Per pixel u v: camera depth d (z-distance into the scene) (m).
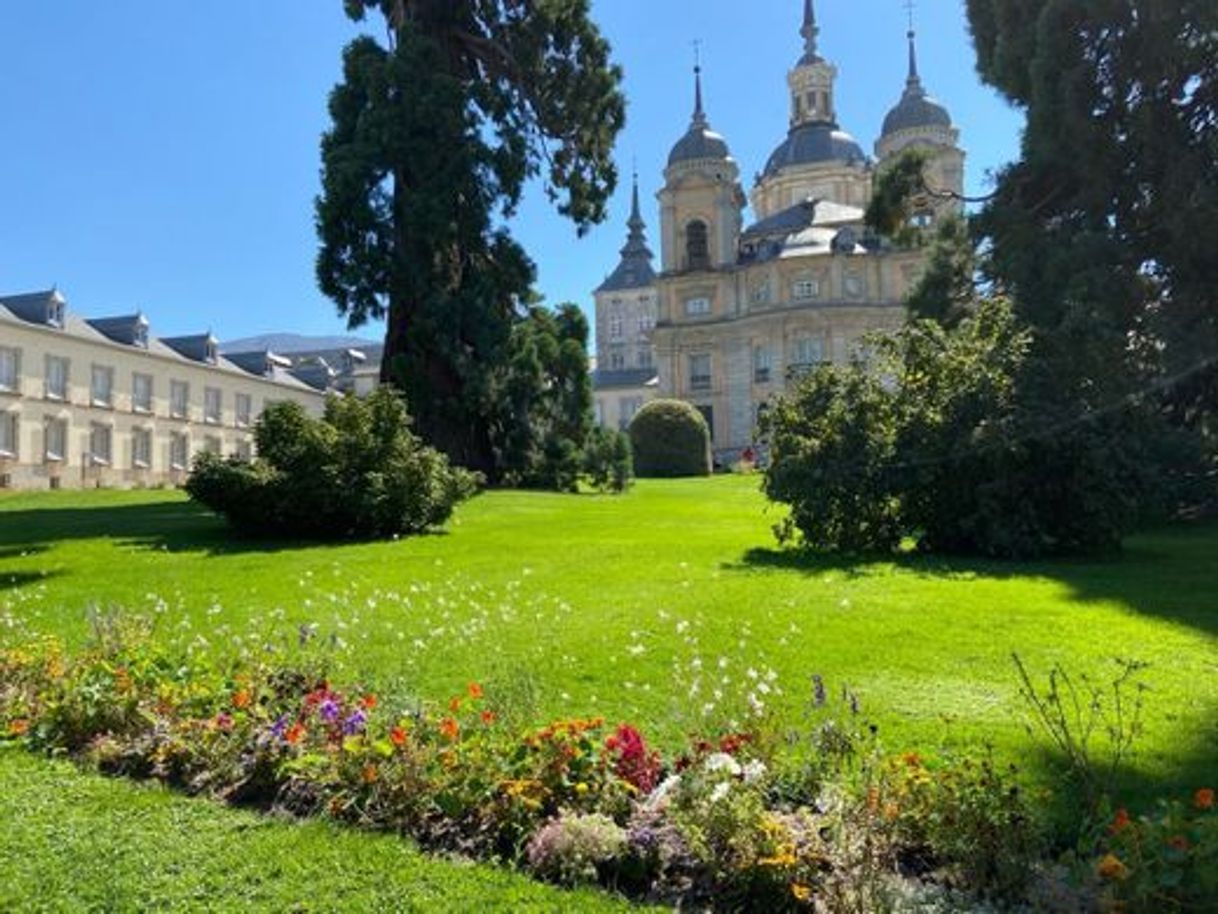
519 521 18.44
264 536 15.61
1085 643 7.52
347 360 78.75
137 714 5.39
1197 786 4.57
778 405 14.71
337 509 15.34
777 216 68.50
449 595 10.22
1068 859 3.42
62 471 52.34
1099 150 19.69
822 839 3.62
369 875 3.74
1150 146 19.19
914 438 13.59
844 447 13.61
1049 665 6.90
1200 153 18.80
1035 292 19.64
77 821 4.26
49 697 5.68
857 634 7.91
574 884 3.68
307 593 10.43
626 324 105.94
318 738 4.78
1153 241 20.31
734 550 13.88
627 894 3.64
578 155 28.69
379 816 4.21
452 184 25.17
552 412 28.86
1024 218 21.02
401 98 25.34
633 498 25.94
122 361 56.88
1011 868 3.42
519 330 27.95
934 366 14.14
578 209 28.91
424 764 4.34
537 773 4.17
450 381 26.27
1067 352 14.20
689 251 68.25
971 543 13.74
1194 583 10.50
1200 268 19.41
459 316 25.34
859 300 61.28
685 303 67.19
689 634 7.92
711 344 66.31
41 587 10.88
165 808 4.42
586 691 6.38
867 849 3.39
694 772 3.96
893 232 24.81
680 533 16.33
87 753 5.16
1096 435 13.16
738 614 8.73
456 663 7.16
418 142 24.86
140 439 57.94
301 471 15.29
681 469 42.84
